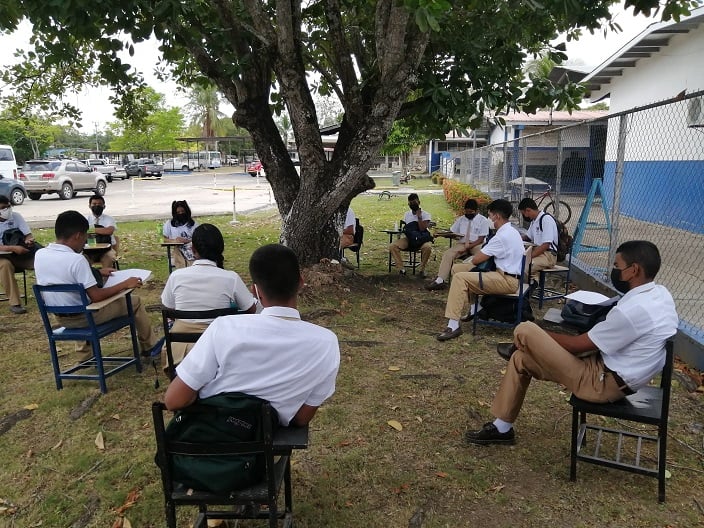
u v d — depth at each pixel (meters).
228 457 2.04
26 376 4.57
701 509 2.80
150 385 4.35
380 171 50.62
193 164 60.75
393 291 7.21
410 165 51.22
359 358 4.90
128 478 3.13
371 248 10.69
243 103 7.17
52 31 6.28
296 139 6.73
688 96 4.46
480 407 3.96
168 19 5.79
